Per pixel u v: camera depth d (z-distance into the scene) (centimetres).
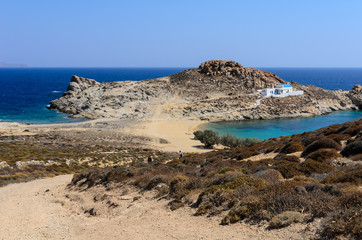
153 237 1095
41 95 17688
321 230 792
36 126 9106
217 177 1538
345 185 1184
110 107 11588
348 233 738
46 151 5306
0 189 2822
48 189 2636
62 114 11481
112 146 6681
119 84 13500
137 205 1617
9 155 4528
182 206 1402
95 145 6600
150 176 2083
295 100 12712
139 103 12025
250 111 11356
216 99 12538
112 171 2375
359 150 1981
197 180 1599
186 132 8988
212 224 1095
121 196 1877
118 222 1398
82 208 1895
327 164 1748
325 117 11594
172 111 11244
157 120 10338
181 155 4422
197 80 14788
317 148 2253
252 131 9206
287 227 887
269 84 14712
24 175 3475
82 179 2711
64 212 1859
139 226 1264
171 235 1081
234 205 1155
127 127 9288
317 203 936
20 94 18112
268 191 1139
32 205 2089
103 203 1848
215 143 7156
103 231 1288
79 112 11425
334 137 2600
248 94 13300
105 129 8925
